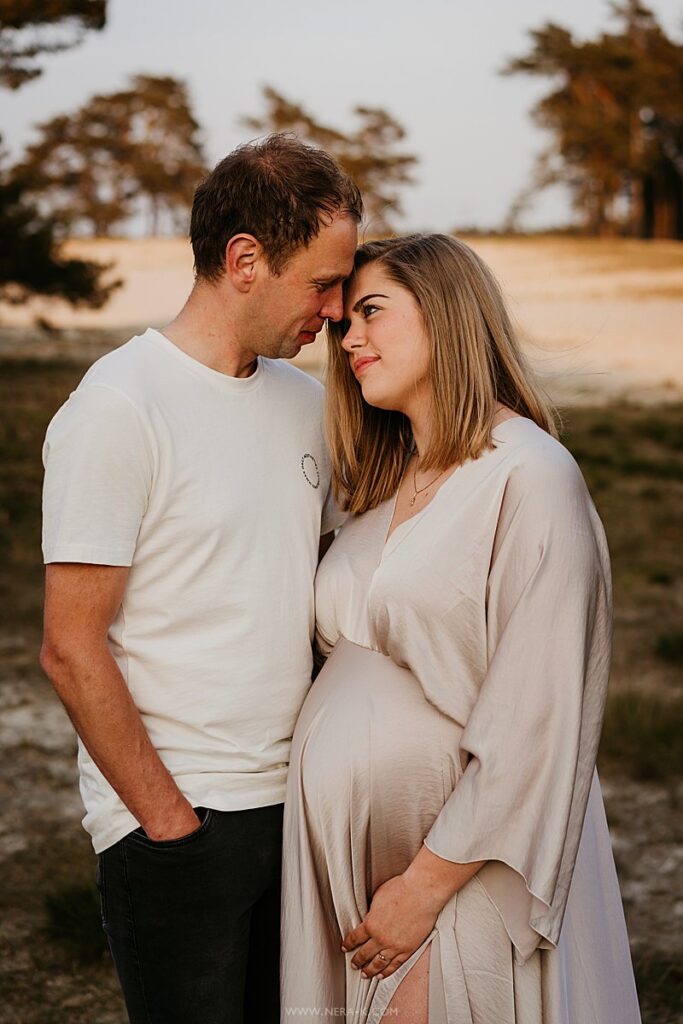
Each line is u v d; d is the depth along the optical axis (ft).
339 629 7.60
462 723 7.12
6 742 17.90
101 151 220.02
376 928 6.97
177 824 6.93
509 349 7.52
